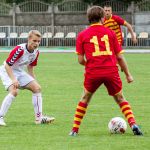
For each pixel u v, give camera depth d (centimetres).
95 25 2292
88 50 2273
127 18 11469
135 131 2320
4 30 10931
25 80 2633
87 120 2772
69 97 3719
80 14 11844
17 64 2616
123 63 2308
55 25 11894
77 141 2225
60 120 2781
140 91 4094
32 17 11944
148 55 8738
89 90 2300
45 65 6612
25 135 2364
